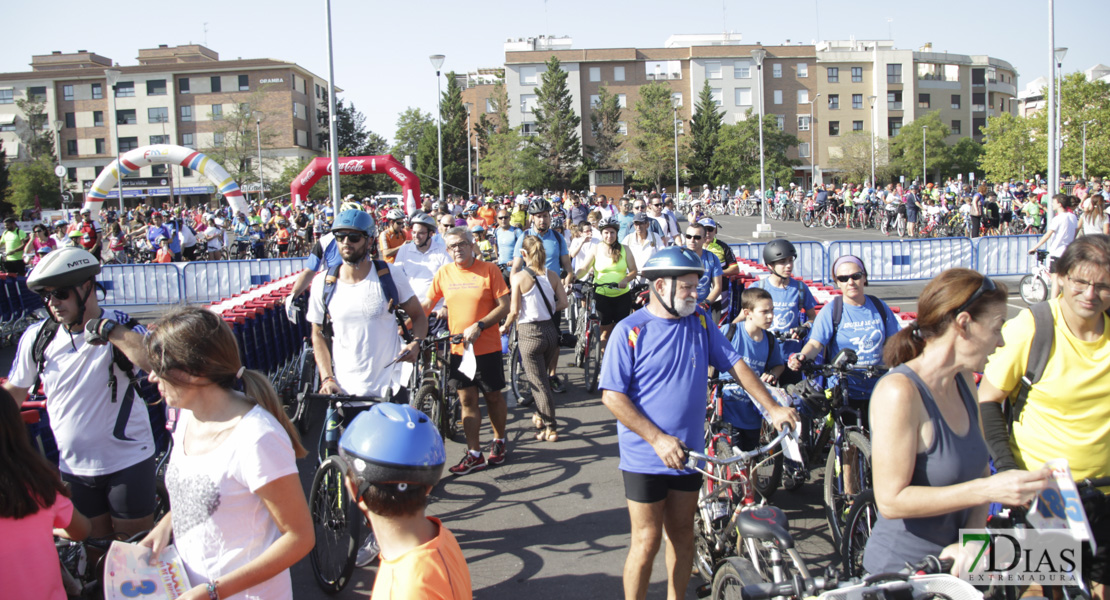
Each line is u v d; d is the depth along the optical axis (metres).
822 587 2.38
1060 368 3.06
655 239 9.60
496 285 5.94
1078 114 49.38
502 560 4.54
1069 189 33.25
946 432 2.45
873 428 2.49
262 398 2.53
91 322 3.30
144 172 70.31
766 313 4.90
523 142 70.94
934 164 78.81
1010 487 2.20
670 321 3.46
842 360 4.63
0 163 56.31
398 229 9.82
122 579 2.35
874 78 84.00
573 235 12.77
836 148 84.12
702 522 4.09
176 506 2.42
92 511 3.49
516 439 6.89
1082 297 2.92
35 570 2.47
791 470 5.13
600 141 73.69
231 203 29.78
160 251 21.62
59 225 19.81
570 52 76.31
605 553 4.60
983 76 93.56
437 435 2.20
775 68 78.38
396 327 4.81
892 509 2.40
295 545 2.34
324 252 6.89
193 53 80.88
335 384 4.59
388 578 2.09
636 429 3.33
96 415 3.42
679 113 77.25
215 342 2.38
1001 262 16.22
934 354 2.44
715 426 4.55
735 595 3.09
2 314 12.63
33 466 2.46
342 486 4.19
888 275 15.91
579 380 9.05
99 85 71.75
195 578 2.37
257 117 62.16
